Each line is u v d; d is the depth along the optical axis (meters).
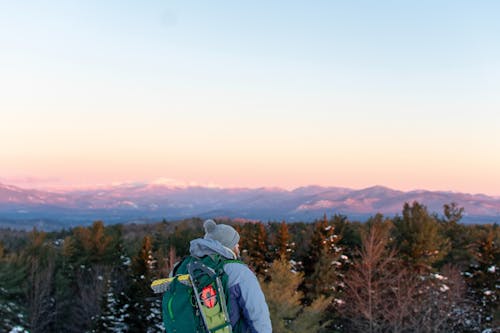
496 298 34.25
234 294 2.90
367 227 39.34
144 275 34.66
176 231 52.75
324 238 35.66
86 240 47.09
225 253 3.01
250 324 2.94
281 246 37.84
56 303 38.66
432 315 28.02
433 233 32.97
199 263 2.90
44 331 37.09
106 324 33.22
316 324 23.34
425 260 32.34
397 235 36.78
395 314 26.34
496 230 42.88
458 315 32.06
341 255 36.19
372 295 28.39
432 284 29.36
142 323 33.50
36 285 35.25
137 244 51.41
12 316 31.86
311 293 31.97
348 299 31.61
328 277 32.16
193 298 2.86
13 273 34.53
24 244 58.38
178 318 2.83
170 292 2.94
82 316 38.38
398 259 32.62
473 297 36.41
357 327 28.83
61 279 40.03
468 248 39.81
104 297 34.03
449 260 39.31
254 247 40.91
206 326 2.76
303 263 36.59
